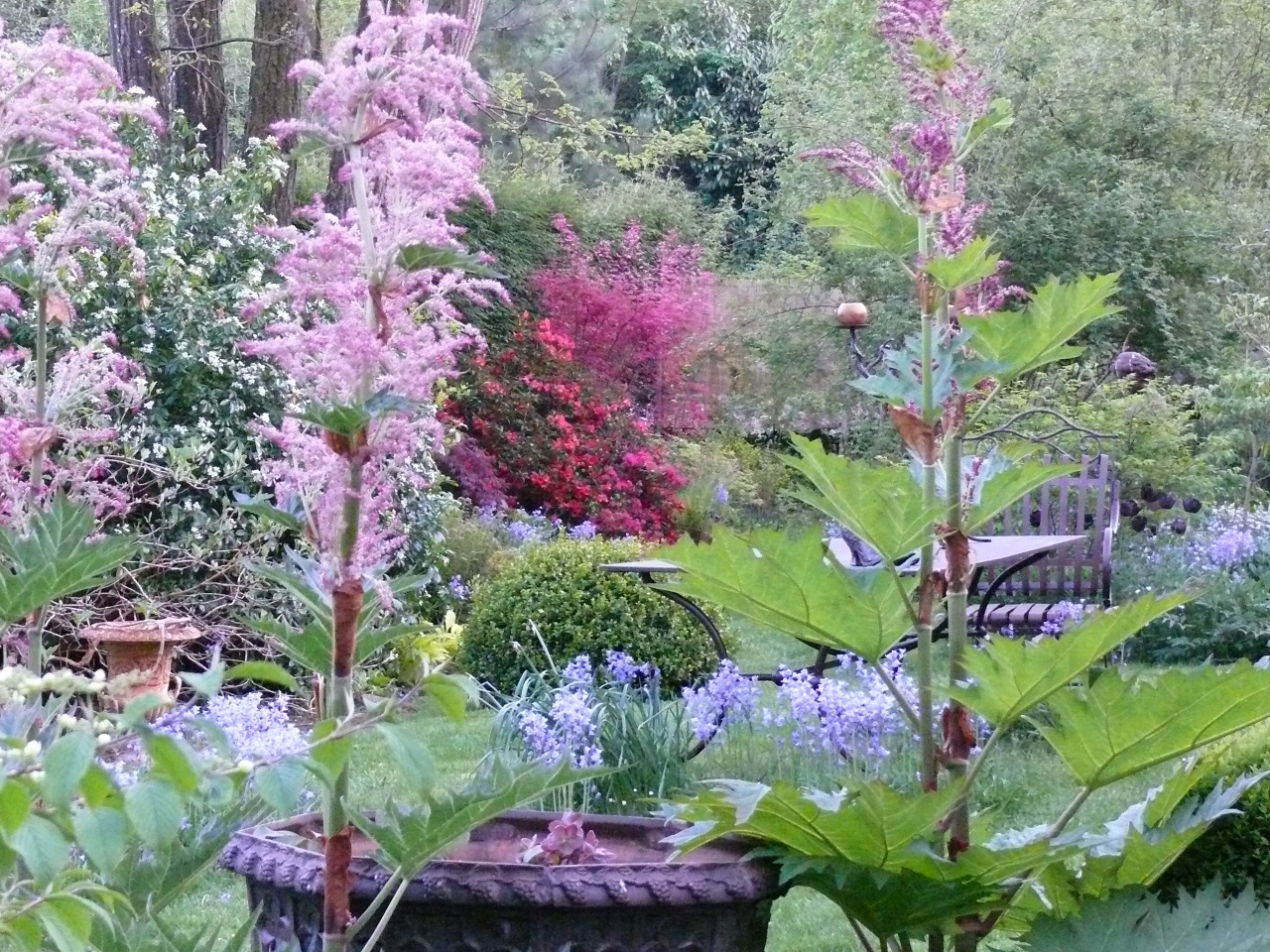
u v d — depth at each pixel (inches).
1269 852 117.7
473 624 315.3
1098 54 624.7
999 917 94.3
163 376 292.4
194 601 278.8
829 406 625.3
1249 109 755.4
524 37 739.4
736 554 88.3
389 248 72.7
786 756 213.2
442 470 471.5
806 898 178.5
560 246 555.2
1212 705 82.1
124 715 39.4
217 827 78.3
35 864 37.5
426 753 51.1
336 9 607.8
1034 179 597.6
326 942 73.4
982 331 88.1
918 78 89.1
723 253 791.7
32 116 70.7
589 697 198.1
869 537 89.0
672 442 567.2
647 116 994.7
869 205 91.4
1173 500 402.3
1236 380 451.2
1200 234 595.5
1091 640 81.0
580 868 90.5
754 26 1139.9
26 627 80.2
